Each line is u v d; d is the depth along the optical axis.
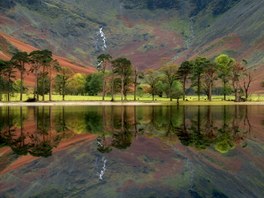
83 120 82.88
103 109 124.38
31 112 107.12
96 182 34.91
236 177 36.03
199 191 32.31
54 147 50.22
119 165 40.81
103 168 39.72
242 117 91.38
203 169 39.03
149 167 40.00
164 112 109.31
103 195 31.39
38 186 33.75
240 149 48.22
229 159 42.97
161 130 66.31
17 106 143.38
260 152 46.44
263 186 33.66
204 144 51.91
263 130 66.12
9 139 56.22
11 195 31.45
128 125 73.75
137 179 35.75
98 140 55.66
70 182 34.88
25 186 33.75
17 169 39.12
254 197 30.88
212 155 45.03
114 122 79.12
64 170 38.78
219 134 61.22
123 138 57.56
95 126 71.94
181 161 42.25
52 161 42.34
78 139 56.50
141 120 83.44
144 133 62.75
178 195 31.41
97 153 46.53
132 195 31.39
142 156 44.84
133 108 132.12
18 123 76.44
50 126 71.62
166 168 39.56
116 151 47.75
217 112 109.62
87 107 137.50
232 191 32.25
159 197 31.00
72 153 46.56
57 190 32.56
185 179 35.50
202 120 83.44
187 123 77.25
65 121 80.69
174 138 57.25
